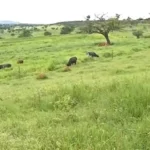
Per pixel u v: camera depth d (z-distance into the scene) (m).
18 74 34.78
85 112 8.16
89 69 32.28
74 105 9.41
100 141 5.45
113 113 7.54
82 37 90.25
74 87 10.78
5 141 6.05
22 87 22.72
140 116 7.20
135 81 10.47
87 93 10.15
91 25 68.19
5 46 84.62
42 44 79.94
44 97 11.02
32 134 6.43
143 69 26.69
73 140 5.65
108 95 9.43
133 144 5.21
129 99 8.17
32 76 32.50
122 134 5.89
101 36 89.94
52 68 36.94
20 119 8.30
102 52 48.28
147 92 8.52
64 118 7.66
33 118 8.20
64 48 65.81
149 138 5.43
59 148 5.35
